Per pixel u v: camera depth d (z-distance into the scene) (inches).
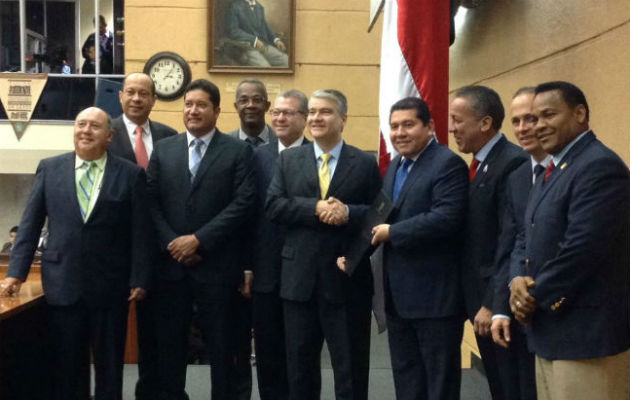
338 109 156.0
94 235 154.6
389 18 188.4
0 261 244.2
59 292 153.3
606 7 144.2
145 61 390.0
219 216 160.6
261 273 164.9
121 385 159.5
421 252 142.5
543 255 112.3
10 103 449.1
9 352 140.1
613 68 141.2
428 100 180.4
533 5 184.1
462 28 249.4
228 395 164.2
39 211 158.6
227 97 389.4
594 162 107.9
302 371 155.8
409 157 146.5
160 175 164.9
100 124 156.9
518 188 128.3
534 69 183.5
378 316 168.4
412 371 147.2
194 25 389.1
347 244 152.8
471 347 244.5
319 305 153.8
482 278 137.9
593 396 108.0
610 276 108.0
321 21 391.5
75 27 466.9
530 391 133.4
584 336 107.8
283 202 153.7
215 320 162.6
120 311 157.5
